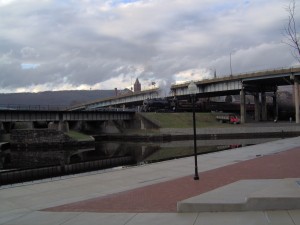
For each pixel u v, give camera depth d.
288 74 95.06
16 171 38.19
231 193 11.49
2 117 76.88
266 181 13.27
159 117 99.81
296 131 85.69
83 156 57.22
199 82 117.31
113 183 18.64
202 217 10.01
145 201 13.08
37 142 77.44
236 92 119.88
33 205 14.22
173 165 24.22
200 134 87.38
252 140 76.44
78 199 14.88
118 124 104.06
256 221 9.20
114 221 10.58
